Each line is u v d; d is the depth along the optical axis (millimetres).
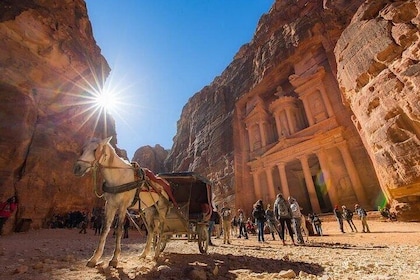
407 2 22109
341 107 37906
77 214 24078
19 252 6613
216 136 58844
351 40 27609
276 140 48344
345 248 8484
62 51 29156
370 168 31844
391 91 20766
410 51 19922
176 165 71125
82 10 37562
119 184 4895
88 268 4383
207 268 4629
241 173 48812
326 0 43688
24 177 20016
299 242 10812
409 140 19359
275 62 50719
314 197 35781
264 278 3941
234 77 65938
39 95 25172
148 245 6160
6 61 22203
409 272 3963
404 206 20609
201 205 7742
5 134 19109
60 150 25500
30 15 25750
